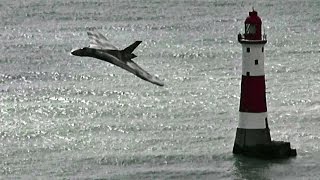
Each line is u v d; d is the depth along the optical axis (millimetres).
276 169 190625
